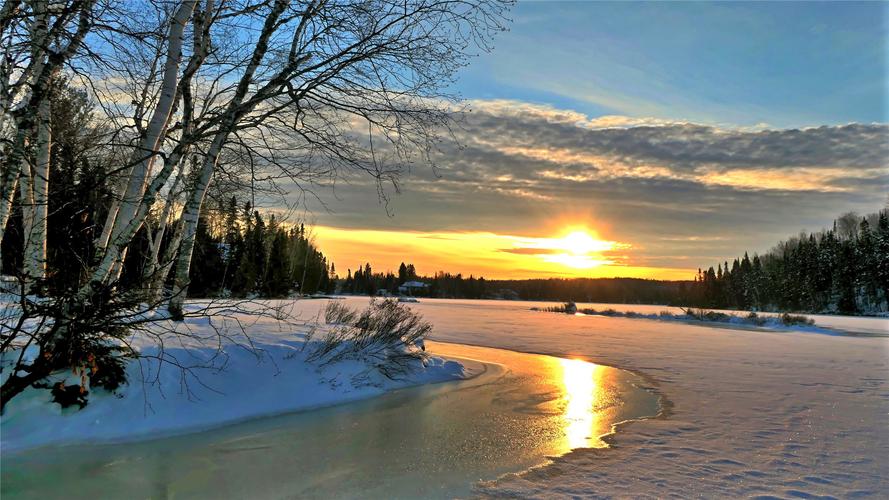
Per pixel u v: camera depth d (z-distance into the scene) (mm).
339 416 6465
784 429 6113
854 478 4430
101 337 5387
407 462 4766
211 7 6828
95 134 6578
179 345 6773
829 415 6852
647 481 4336
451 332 20125
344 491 4059
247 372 6953
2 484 4012
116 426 5293
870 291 67062
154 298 6316
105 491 3947
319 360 8016
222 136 7402
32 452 4645
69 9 4859
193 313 5984
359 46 6137
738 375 10367
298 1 6344
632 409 7188
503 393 8180
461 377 9539
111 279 5660
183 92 6922
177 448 4992
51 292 4926
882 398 8047
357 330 9312
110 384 5551
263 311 7902
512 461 4852
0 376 4914
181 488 4051
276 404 6664
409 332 11031
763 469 4652
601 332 21938
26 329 5691
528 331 21531
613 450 5234
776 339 20156
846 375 10477
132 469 4414
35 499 3781
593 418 6625
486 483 4273
